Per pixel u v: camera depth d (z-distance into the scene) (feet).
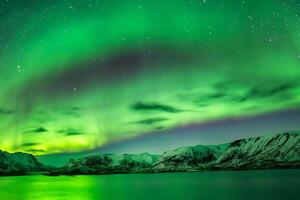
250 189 224.53
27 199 181.98
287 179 340.39
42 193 224.53
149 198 184.65
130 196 200.23
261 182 299.79
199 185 294.05
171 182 373.61
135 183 373.61
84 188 281.54
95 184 353.51
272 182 293.02
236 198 169.48
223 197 177.99
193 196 189.78
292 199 154.10
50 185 331.98
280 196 170.19
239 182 316.60
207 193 207.10
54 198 187.01
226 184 292.61
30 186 313.12
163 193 218.18
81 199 182.09
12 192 234.17
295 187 228.02
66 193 224.94
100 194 215.72
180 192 222.89
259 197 169.07
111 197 193.98
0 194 217.15
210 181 361.71
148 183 366.63
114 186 310.65
